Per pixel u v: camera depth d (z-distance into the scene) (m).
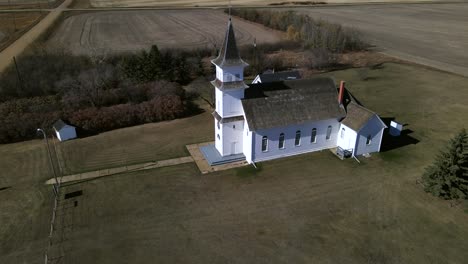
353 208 38.53
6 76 72.81
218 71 44.28
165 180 43.72
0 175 45.31
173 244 34.00
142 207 39.06
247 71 87.81
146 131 57.16
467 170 39.66
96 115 57.31
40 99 65.44
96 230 35.81
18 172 45.97
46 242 34.41
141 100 66.94
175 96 63.75
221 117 45.56
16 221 37.22
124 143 53.22
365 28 138.12
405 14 169.62
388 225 36.00
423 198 40.00
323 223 36.44
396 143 52.03
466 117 61.03
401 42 118.69
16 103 62.72
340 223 36.41
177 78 79.88
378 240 34.12
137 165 47.03
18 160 48.84
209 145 51.34
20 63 79.38
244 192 41.28
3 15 156.75
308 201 39.72
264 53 98.50
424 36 127.38
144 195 41.00
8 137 53.88
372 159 47.78
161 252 33.09
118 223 36.72
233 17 156.12
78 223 36.78
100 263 32.00
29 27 131.00
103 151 50.94
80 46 105.81
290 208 38.66
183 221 36.94
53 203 39.91
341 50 106.38
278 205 39.12
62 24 140.12
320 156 48.50
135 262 32.03
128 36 120.88
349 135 47.59
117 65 79.06
